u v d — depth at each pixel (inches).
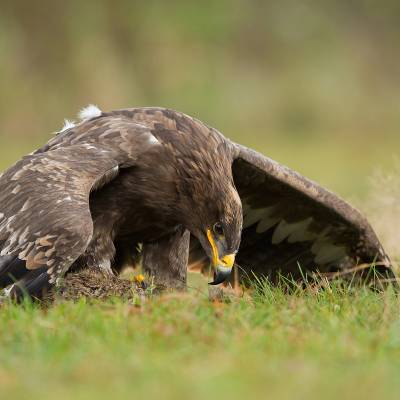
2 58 1763.0
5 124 1758.1
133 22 1859.0
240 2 1975.9
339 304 473.1
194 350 370.3
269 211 569.3
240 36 1972.2
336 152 1670.8
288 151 1686.8
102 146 492.4
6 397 320.2
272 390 317.7
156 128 511.5
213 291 503.5
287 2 2026.3
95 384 330.0
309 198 552.4
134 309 423.5
